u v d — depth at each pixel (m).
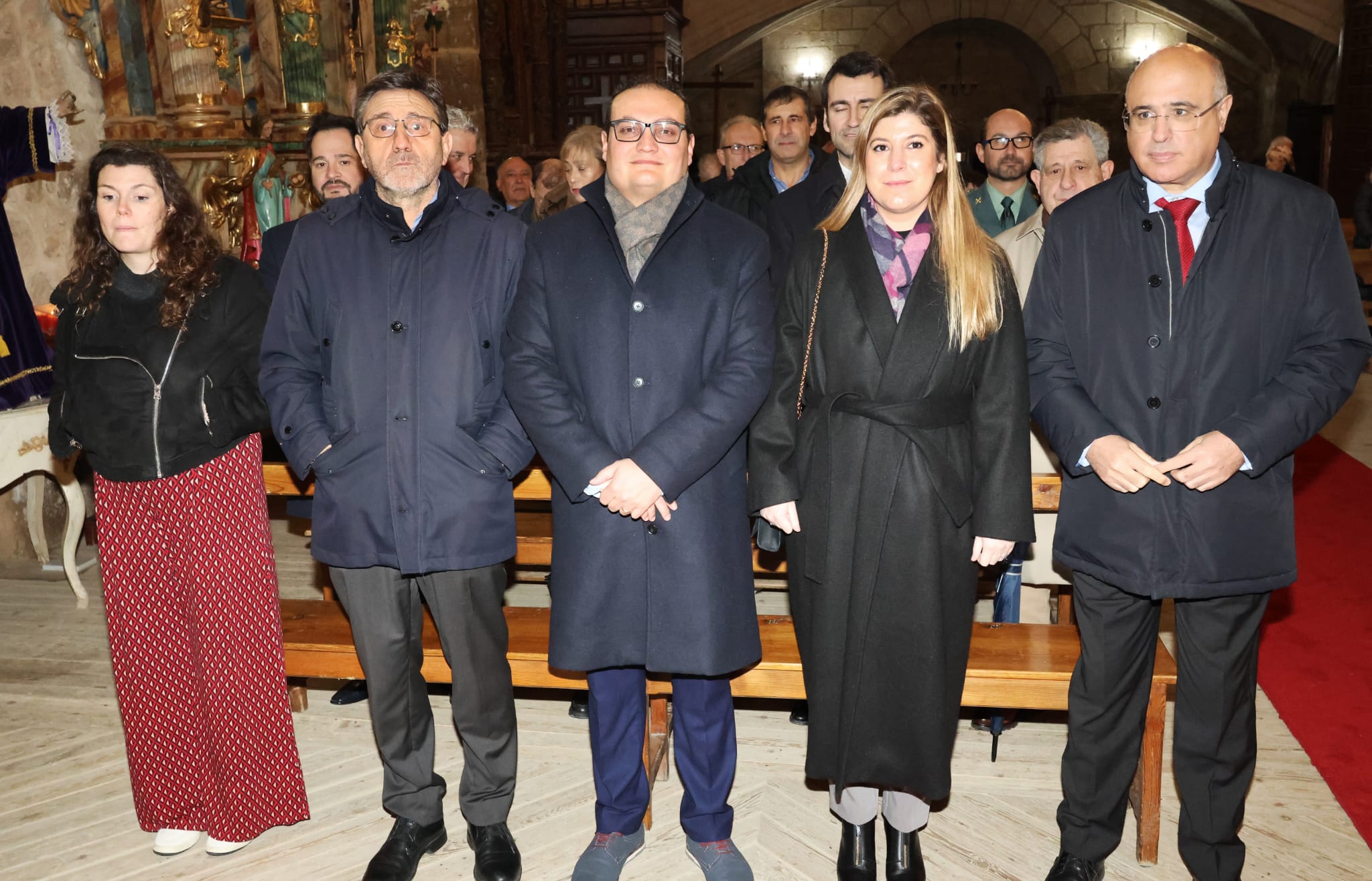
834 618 2.21
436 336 2.28
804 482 2.24
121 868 2.60
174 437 2.40
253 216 5.31
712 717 2.39
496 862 2.47
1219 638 2.20
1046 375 2.26
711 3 17.19
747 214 3.82
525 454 2.35
